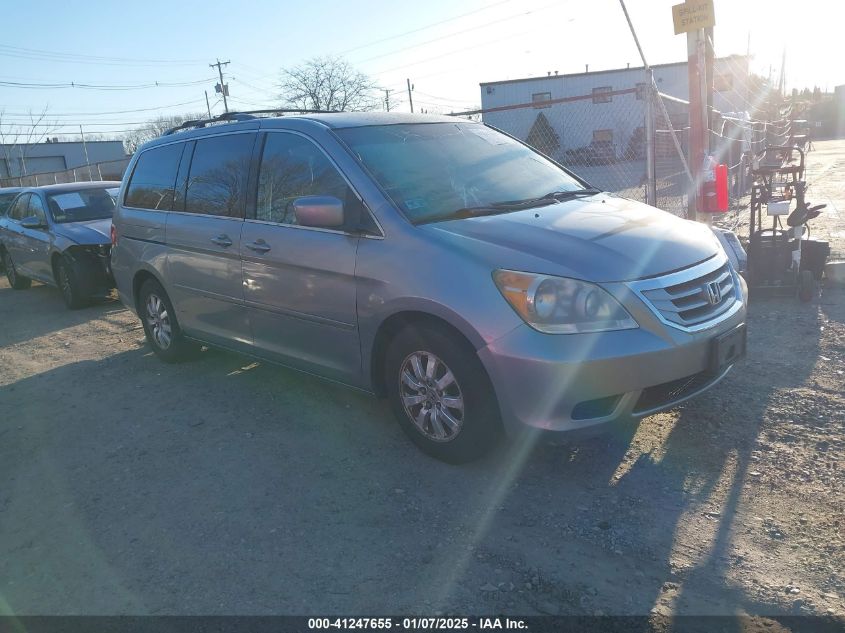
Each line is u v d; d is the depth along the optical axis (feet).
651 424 13.50
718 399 14.42
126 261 19.84
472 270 11.10
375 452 13.24
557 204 13.70
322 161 13.84
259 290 14.89
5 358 22.61
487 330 10.80
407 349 12.21
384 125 14.87
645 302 10.77
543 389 10.51
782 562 9.33
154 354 21.03
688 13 22.81
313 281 13.48
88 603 9.56
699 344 11.15
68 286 28.91
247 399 16.56
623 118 51.85
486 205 13.37
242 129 15.96
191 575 9.98
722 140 35.76
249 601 9.31
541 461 12.43
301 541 10.57
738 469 11.71
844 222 34.81
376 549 10.23
